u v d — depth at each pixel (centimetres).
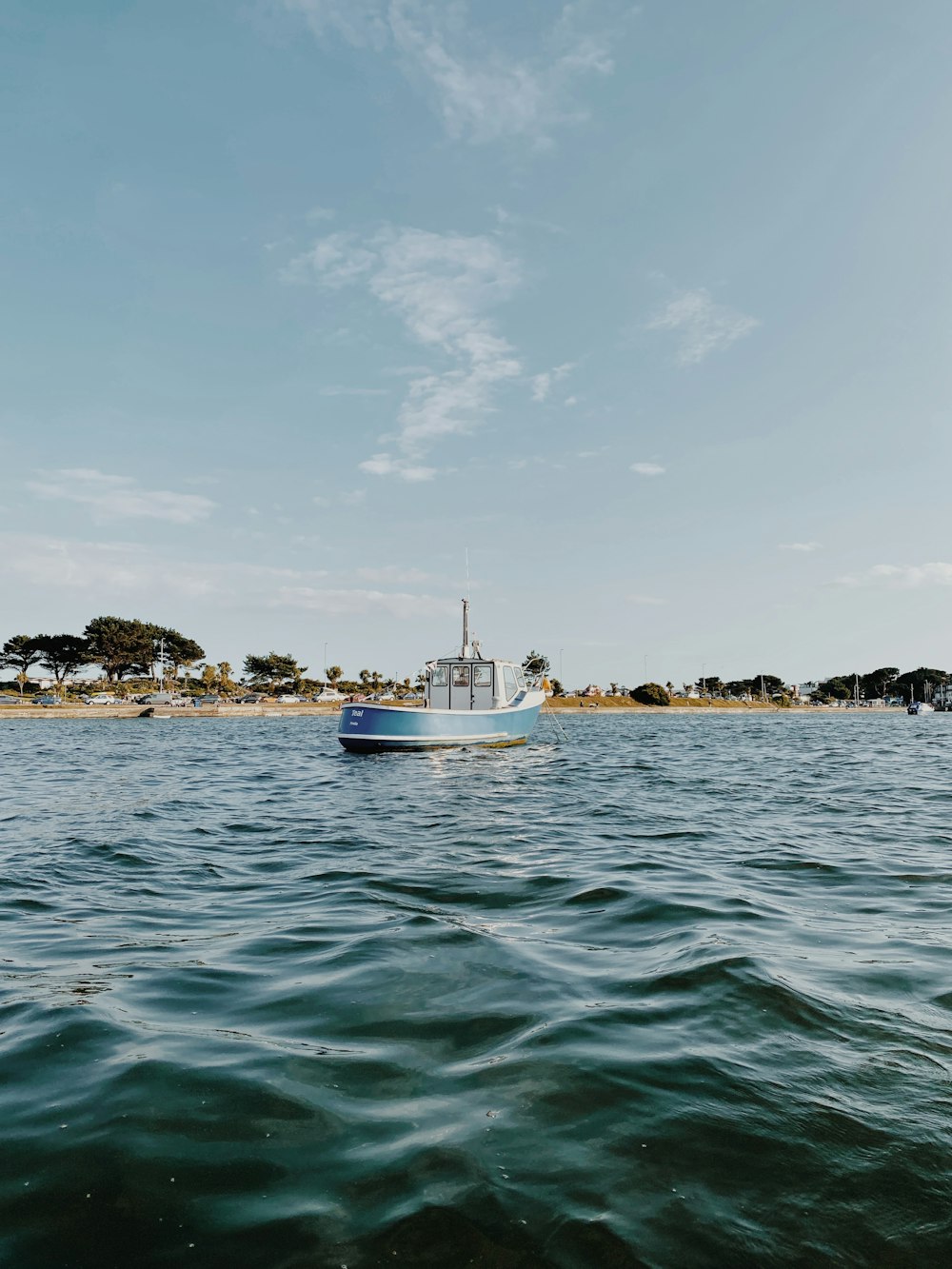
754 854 1102
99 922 767
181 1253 281
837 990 544
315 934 709
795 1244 288
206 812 1595
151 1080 411
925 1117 375
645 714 16112
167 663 16012
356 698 15862
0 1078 415
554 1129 363
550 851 1129
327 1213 303
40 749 3991
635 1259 279
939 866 1016
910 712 17138
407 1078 415
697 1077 414
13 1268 272
